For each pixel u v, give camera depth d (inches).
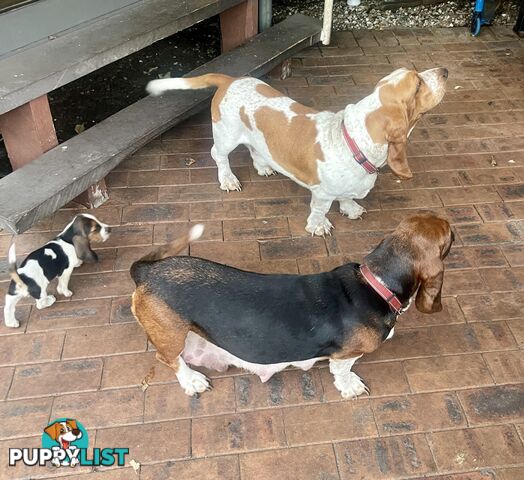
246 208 149.5
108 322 121.2
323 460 100.0
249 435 103.3
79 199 147.5
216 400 108.2
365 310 93.6
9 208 121.7
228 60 175.5
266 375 107.1
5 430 103.5
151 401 108.0
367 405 107.8
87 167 135.0
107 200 150.6
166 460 99.8
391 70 202.7
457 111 184.1
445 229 92.8
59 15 150.6
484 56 212.1
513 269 134.3
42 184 129.1
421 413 106.7
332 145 124.3
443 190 155.6
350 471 98.6
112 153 140.2
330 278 96.7
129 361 114.3
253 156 155.3
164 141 171.2
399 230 95.0
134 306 96.0
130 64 206.8
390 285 93.4
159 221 145.2
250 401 108.1
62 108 184.4
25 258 125.2
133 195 152.3
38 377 111.3
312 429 104.2
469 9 238.4
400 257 92.7
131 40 150.4
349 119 121.1
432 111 183.8
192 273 94.7
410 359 115.6
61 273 119.6
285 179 158.7
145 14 163.2
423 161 164.9
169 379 111.5
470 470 99.0
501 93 192.5
